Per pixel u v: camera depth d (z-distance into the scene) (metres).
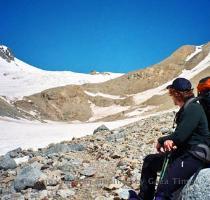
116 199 8.33
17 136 47.84
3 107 128.12
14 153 18.12
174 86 5.54
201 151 5.25
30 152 18.34
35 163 12.12
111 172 10.42
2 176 12.14
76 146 15.03
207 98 5.41
